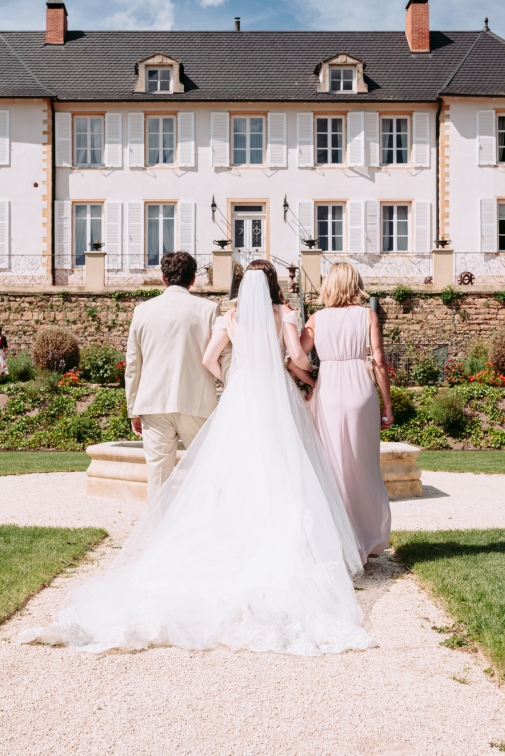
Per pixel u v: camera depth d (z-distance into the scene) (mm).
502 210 26297
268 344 4449
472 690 2945
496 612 3730
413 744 2521
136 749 2490
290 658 3283
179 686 2971
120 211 26000
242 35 28594
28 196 25734
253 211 26344
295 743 2529
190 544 4164
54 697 2869
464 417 15391
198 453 4484
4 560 4961
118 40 28297
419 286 23000
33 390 16156
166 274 5117
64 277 25797
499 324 23000
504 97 25672
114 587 3967
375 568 4910
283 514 4074
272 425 4312
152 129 26312
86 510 7289
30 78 26391
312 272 23281
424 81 26625
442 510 7367
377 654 3338
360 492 4836
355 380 4859
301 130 26109
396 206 26297
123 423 15188
